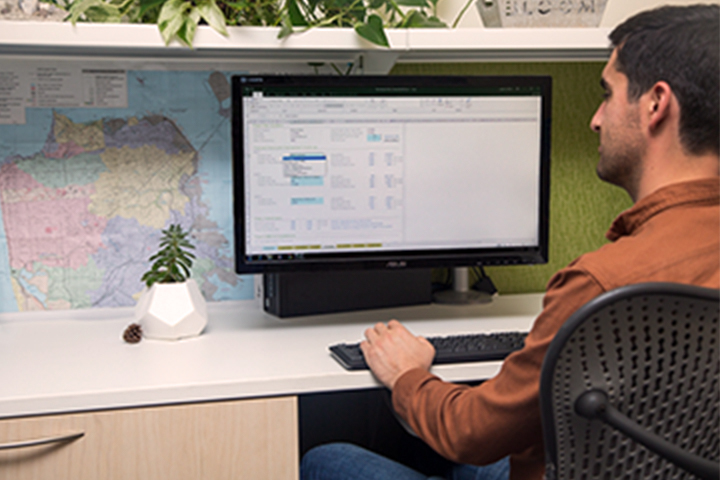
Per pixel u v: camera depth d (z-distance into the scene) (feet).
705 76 2.20
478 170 4.15
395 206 4.08
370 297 4.52
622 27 2.51
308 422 4.95
